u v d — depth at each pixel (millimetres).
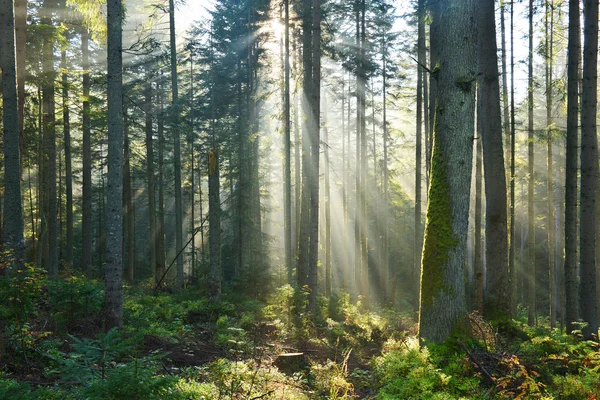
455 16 8641
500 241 12078
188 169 31562
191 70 30906
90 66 22719
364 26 23297
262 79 27891
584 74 10984
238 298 18250
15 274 8312
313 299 15297
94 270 29328
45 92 18219
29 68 16141
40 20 17891
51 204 19547
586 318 10648
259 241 26203
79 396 3986
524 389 6410
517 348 8570
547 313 30938
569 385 6578
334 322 14203
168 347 9484
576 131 11492
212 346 10258
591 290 10664
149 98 25969
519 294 33500
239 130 27016
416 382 6555
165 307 14148
